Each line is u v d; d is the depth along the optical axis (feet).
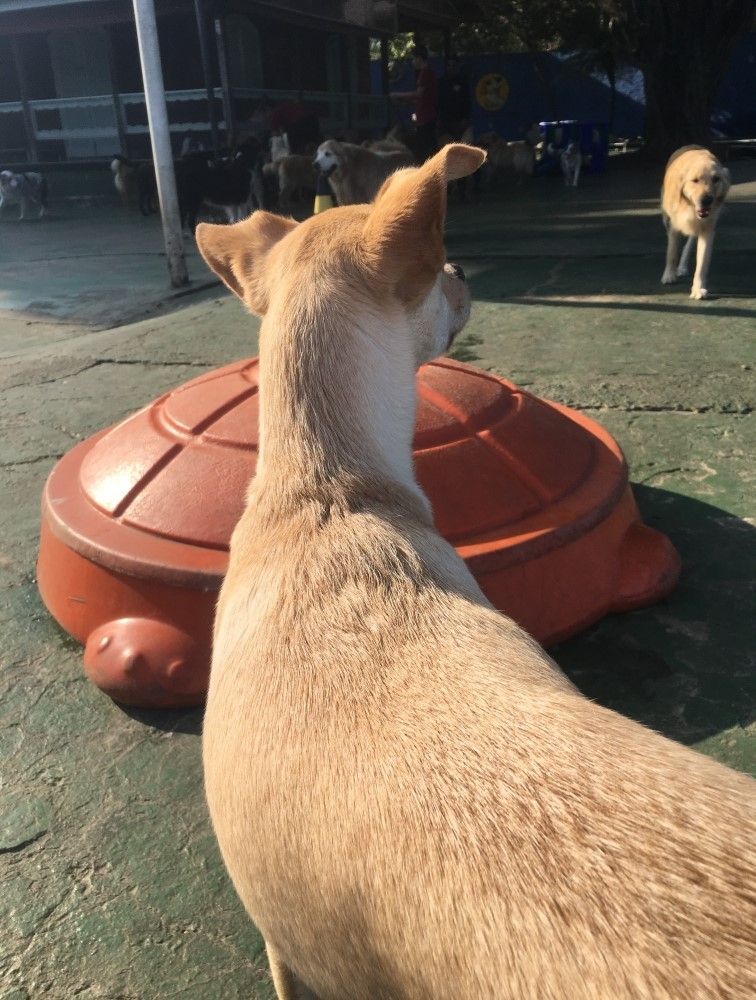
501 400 5.23
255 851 1.90
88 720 4.40
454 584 2.32
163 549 4.42
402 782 1.67
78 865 3.55
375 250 2.79
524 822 1.53
